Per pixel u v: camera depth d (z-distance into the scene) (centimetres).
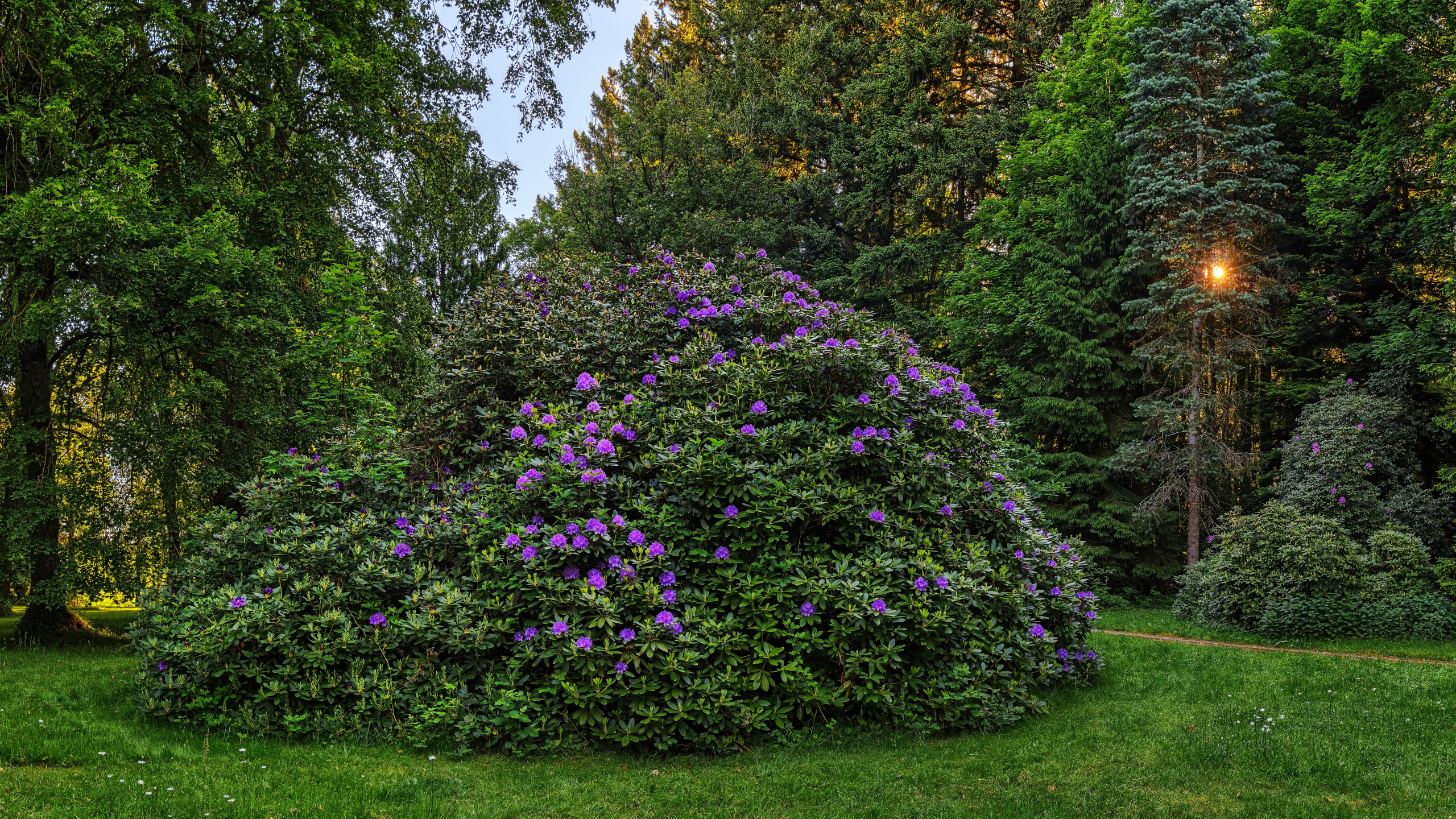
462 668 568
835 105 2992
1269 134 1695
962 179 2502
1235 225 1683
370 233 1566
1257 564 1294
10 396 1230
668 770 504
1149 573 1806
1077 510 1798
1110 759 534
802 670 555
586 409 664
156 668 602
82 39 1041
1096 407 1878
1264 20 1995
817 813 430
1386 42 1434
